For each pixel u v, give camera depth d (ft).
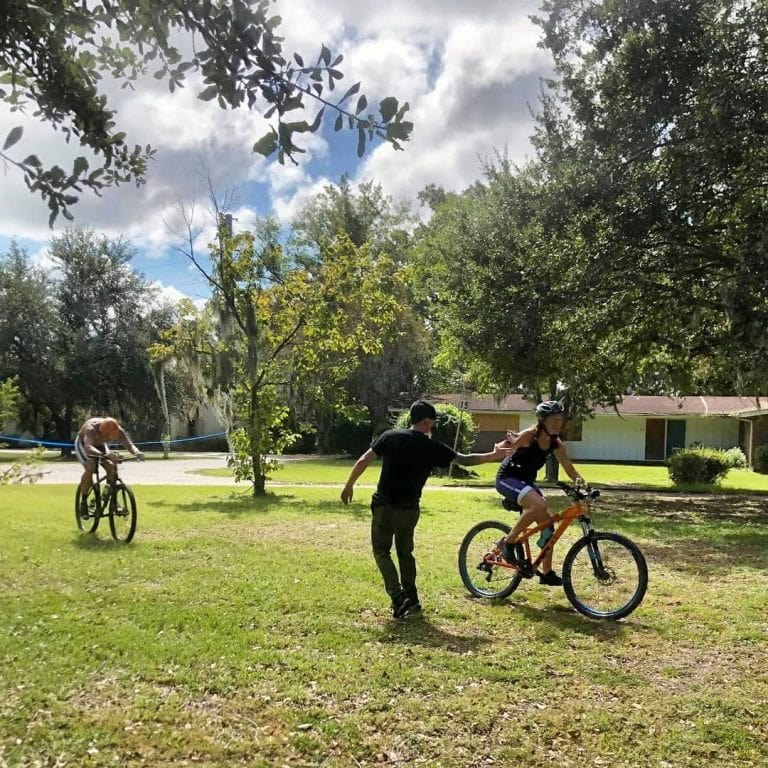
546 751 12.26
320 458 127.44
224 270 52.95
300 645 17.16
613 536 20.35
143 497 50.08
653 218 40.42
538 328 47.73
